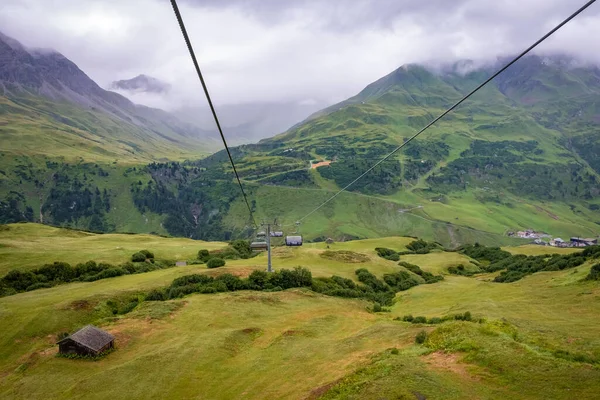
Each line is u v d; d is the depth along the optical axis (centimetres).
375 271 10781
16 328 6378
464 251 18975
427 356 3738
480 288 8238
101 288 8438
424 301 7944
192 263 11506
